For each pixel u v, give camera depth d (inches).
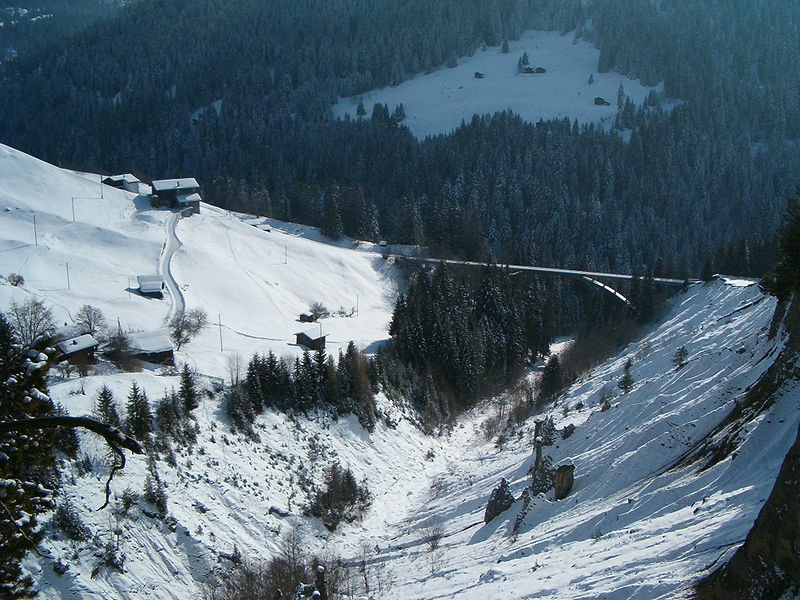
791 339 1755.7
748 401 1846.7
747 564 906.1
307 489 2785.4
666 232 7352.4
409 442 3388.3
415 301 4419.3
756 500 1403.8
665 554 1341.0
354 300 5438.0
